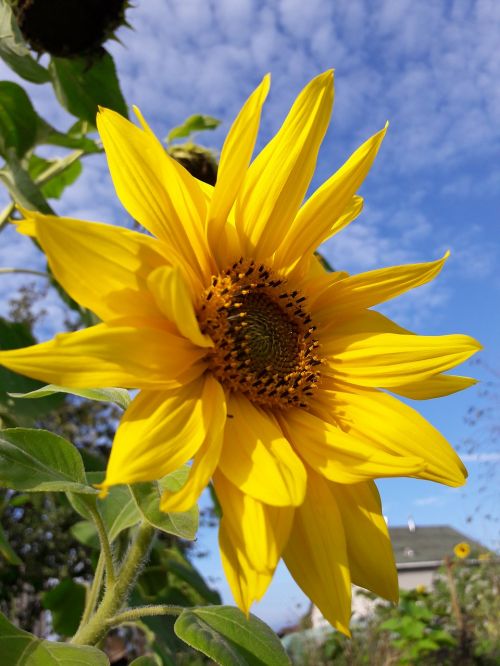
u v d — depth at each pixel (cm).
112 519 21
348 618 15
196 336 15
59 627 30
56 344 14
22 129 34
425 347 18
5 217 32
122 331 14
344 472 16
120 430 14
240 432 16
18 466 17
